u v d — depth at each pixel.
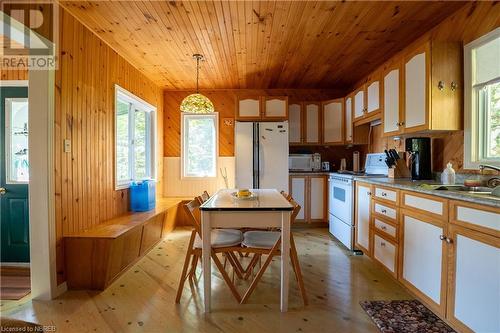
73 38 2.36
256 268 2.73
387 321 1.80
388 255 2.38
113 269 2.39
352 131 4.16
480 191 1.78
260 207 1.94
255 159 4.20
